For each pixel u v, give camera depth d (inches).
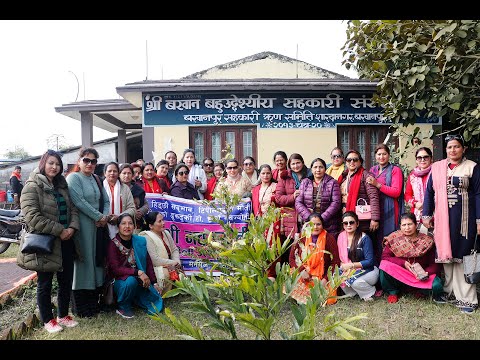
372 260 199.2
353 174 216.2
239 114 411.8
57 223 161.6
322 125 416.2
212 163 281.1
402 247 197.5
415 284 192.2
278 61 565.6
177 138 409.4
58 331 164.1
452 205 182.9
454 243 182.2
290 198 216.8
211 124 410.3
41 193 161.9
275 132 414.3
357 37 232.1
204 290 88.8
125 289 180.1
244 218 223.0
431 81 193.0
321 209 211.0
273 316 86.2
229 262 95.9
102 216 182.7
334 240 201.9
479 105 189.0
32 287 229.1
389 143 415.2
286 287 88.7
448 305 188.9
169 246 213.3
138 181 245.4
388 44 210.2
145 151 409.7
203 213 224.8
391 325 166.2
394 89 208.1
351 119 417.7
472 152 371.9
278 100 414.0
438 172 188.4
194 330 82.5
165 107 408.8
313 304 81.3
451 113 220.1
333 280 86.4
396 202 215.8
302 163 230.5
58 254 163.5
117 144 651.5
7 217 337.1
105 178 199.8
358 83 402.6
